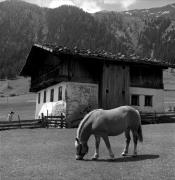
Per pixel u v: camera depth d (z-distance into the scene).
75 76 28.44
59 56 27.67
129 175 8.99
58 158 11.84
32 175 9.29
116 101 29.28
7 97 104.62
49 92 33.47
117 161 10.95
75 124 27.47
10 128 25.33
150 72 32.31
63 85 28.67
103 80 28.95
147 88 31.73
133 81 31.09
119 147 14.24
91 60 29.33
